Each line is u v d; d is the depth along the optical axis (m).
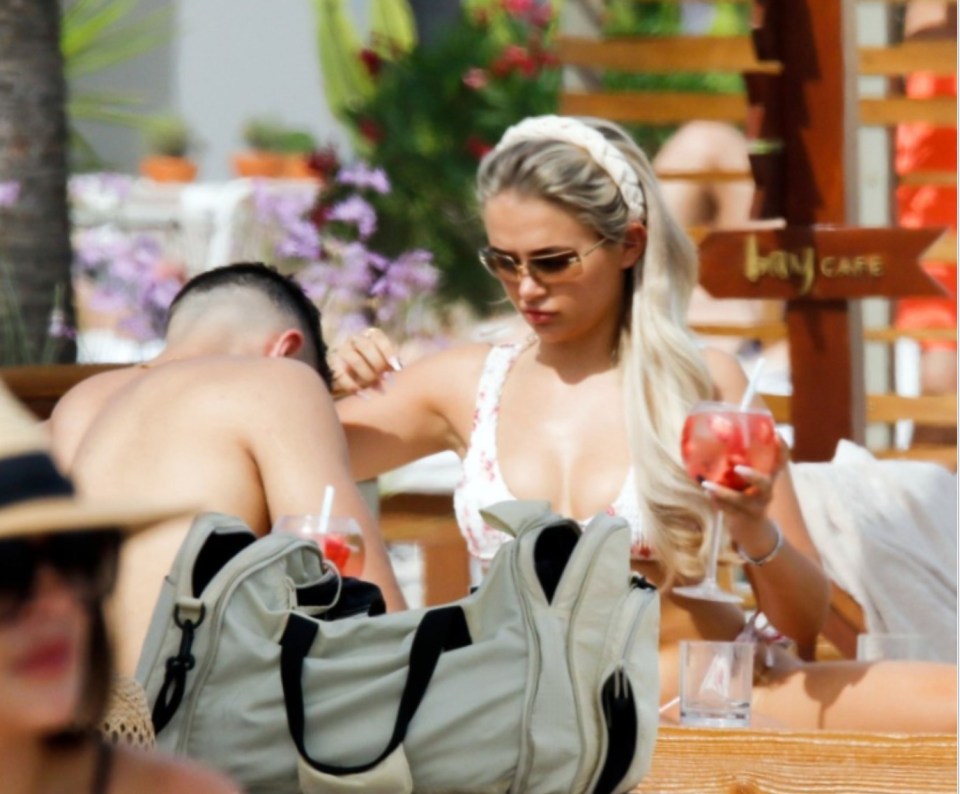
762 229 22.34
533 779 10.78
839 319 22.48
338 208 25.44
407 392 17.02
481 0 35.56
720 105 24.78
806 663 15.89
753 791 13.45
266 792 11.10
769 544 14.41
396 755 10.71
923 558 19.30
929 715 15.05
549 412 16.22
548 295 15.67
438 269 32.31
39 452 7.33
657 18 30.56
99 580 7.50
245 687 11.12
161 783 8.01
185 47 48.72
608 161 15.51
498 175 15.63
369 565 13.82
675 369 15.70
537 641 10.84
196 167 44.28
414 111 33.53
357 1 48.12
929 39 25.91
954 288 26.75
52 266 23.25
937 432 25.45
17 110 23.11
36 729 7.45
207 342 15.67
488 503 16.09
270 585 11.43
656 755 13.59
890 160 27.27
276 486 13.86
